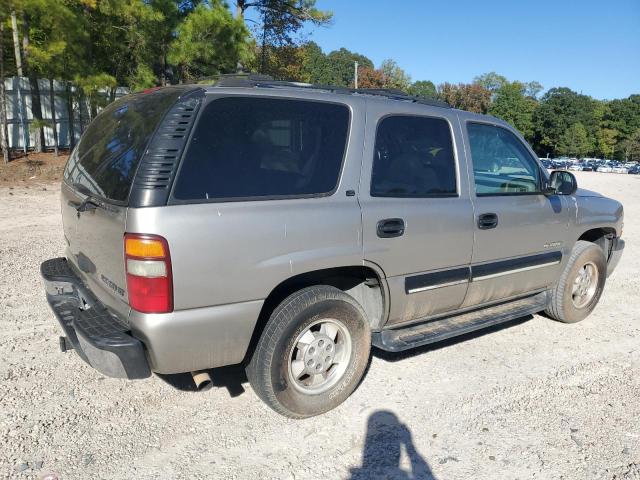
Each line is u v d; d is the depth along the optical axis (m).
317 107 3.40
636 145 90.69
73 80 14.45
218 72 17.64
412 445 3.23
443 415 3.55
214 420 3.42
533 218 4.55
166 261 2.76
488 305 4.55
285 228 3.11
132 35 15.52
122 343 2.81
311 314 3.29
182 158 2.85
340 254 3.34
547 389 3.95
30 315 4.93
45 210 10.43
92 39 15.59
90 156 3.61
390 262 3.62
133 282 2.78
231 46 16.61
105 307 3.23
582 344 4.83
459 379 4.05
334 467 3.01
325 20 25.20
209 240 2.87
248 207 3.01
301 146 3.30
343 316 3.48
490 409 3.64
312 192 3.28
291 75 33.84
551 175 4.75
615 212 5.52
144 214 2.74
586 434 3.39
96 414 3.42
